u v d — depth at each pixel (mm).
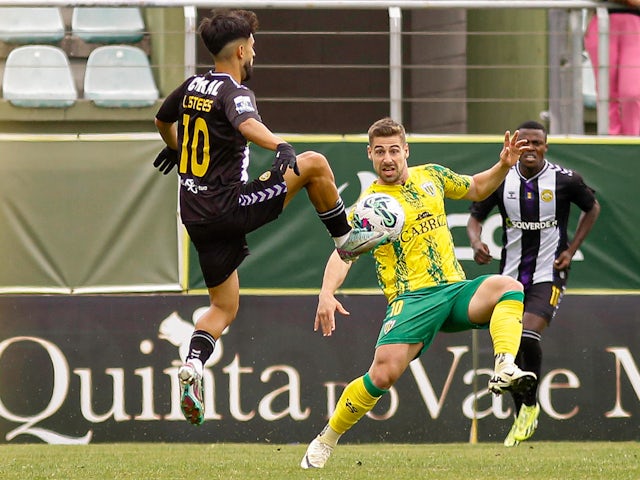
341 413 19547
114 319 29859
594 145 31062
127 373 29734
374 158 19875
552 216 28094
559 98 31828
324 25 44562
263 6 30750
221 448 27047
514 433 27156
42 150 30312
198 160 17078
